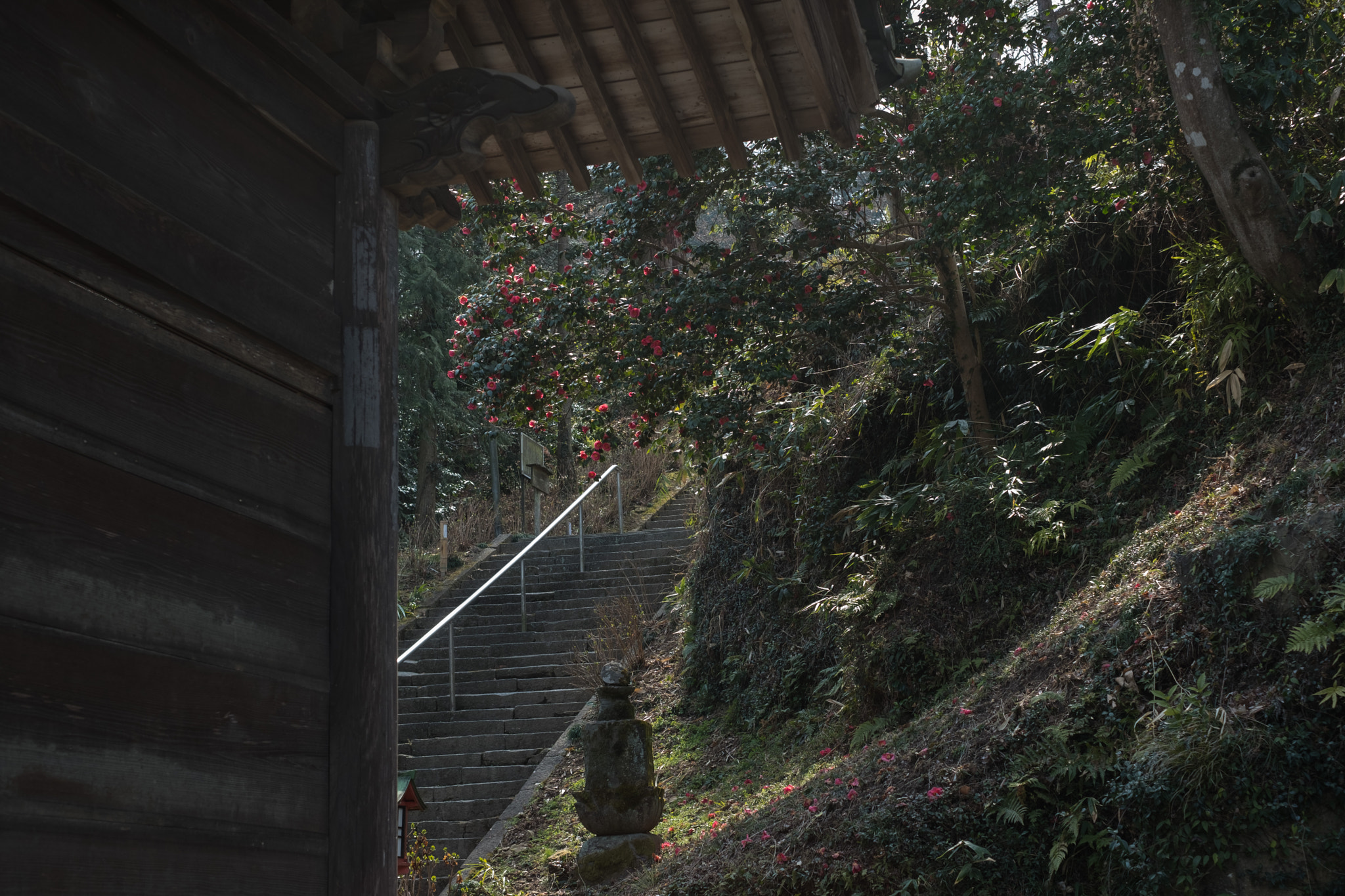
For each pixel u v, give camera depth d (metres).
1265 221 4.63
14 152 1.30
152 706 1.44
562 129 2.84
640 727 5.29
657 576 9.47
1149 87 5.37
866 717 5.67
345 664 1.88
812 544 6.91
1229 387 4.70
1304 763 2.98
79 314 1.41
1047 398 6.38
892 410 6.69
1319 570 3.30
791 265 6.59
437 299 14.12
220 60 1.71
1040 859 3.39
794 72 2.65
